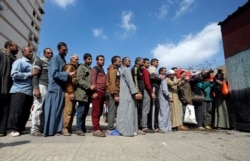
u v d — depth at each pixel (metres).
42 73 5.06
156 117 6.06
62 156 2.82
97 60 5.30
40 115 4.92
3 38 31.00
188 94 6.59
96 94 4.98
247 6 5.79
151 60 6.49
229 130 6.46
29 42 40.22
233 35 6.42
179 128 6.47
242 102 6.05
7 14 31.70
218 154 3.09
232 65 6.45
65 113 4.96
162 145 3.75
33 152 3.01
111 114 5.65
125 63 5.46
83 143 3.82
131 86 5.14
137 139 4.43
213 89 7.00
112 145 3.69
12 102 4.65
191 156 2.96
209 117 6.93
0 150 3.10
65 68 5.12
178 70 7.04
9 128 4.62
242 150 3.37
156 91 6.07
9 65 4.91
